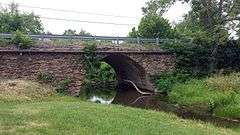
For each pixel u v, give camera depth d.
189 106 36.44
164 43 47.56
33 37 38.53
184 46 48.03
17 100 30.70
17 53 36.78
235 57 51.44
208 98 35.50
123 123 22.36
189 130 22.72
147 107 36.06
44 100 32.75
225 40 48.91
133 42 45.66
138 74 50.22
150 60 46.47
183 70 47.53
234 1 47.50
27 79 37.25
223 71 49.03
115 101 41.72
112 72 62.88
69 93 39.16
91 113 24.69
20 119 21.48
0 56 36.09
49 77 38.31
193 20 50.53
